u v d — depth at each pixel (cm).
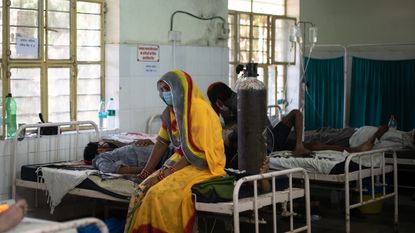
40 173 446
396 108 724
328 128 688
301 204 526
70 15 519
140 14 559
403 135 597
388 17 772
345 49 730
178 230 351
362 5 791
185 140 374
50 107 509
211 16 637
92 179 414
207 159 369
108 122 546
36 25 493
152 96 573
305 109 751
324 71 762
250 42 716
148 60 566
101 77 548
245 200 354
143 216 357
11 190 463
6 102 468
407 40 759
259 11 731
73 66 524
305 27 747
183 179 365
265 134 369
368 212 542
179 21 600
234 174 383
